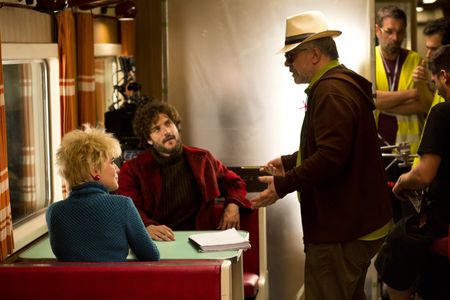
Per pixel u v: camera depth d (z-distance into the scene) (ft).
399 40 17.47
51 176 14.99
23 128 14.21
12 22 12.75
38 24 13.91
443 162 11.57
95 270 9.11
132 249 10.24
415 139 17.46
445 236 11.78
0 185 11.45
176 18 15.67
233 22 15.49
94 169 10.12
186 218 13.43
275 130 15.66
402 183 11.97
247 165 15.84
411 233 11.99
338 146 10.68
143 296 9.05
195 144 15.94
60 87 14.70
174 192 13.34
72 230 10.00
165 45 15.76
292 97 15.52
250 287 13.21
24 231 13.35
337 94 10.89
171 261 9.54
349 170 11.05
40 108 14.75
